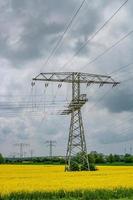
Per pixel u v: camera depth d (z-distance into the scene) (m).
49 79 73.31
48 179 66.94
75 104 90.44
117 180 62.34
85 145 96.62
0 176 82.12
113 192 43.16
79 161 99.62
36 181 61.56
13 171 112.56
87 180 62.75
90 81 74.88
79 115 94.81
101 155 192.88
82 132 95.69
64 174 84.88
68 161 98.56
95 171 98.44
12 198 39.97
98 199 40.25
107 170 108.31
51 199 40.72
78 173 88.38
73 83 87.25
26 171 112.25
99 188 46.25
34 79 71.81
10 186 50.69
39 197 41.53
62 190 43.53
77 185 51.44
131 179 65.12
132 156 199.38
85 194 42.25
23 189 45.50
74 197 42.34
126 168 128.25
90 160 106.75
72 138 95.75
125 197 41.88
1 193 41.47
